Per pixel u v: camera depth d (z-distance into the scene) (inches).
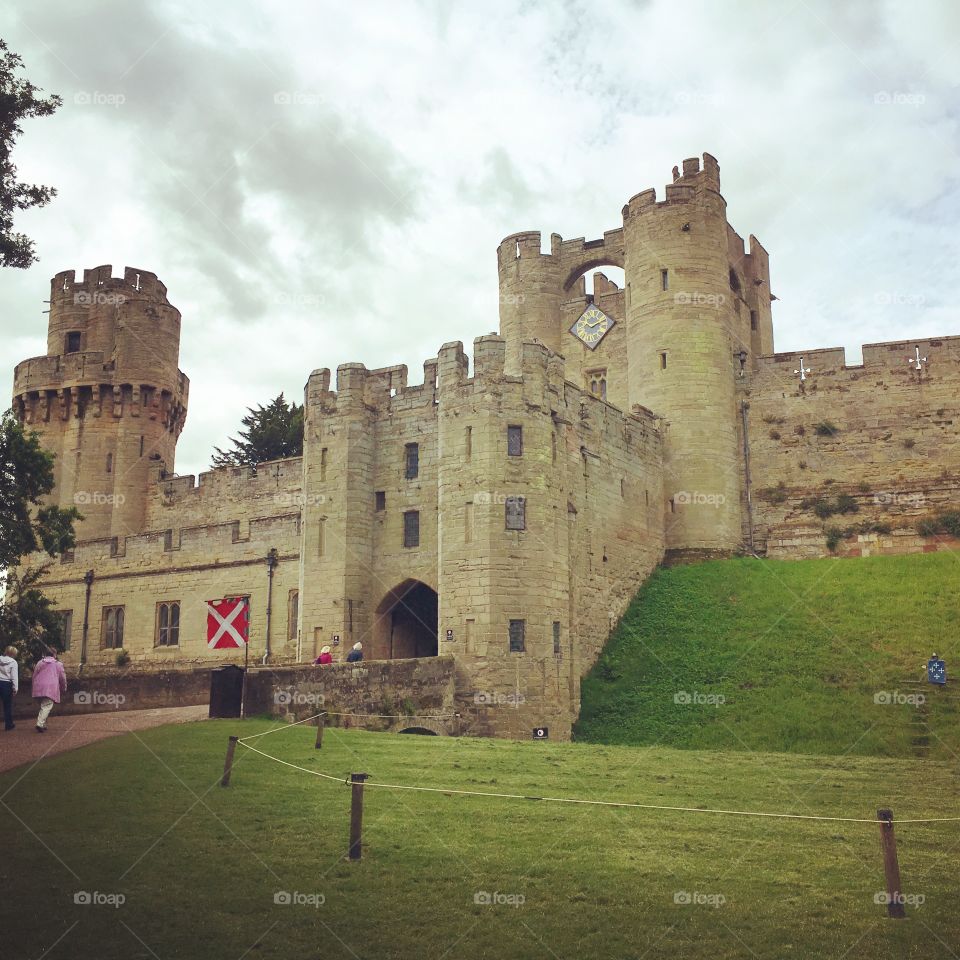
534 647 1526.8
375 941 579.2
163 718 1197.7
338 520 1801.2
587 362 2456.9
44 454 1515.7
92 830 730.2
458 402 1620.3
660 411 2201.0
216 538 2174.0
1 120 1123.3
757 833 761.6
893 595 1745.8
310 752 993.5
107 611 2343.8
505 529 1555.1
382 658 1798.7
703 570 2028.8
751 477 2294.5
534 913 611.5
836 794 889.5
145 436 2706.7
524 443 1599.4
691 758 1076.5
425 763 971.9
